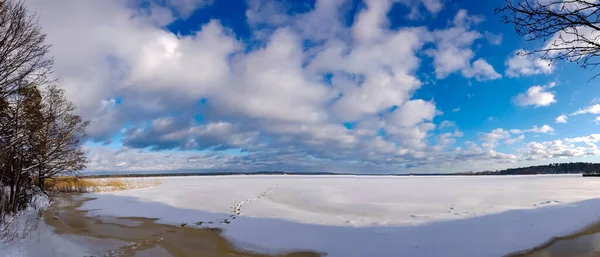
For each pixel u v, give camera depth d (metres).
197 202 20.66
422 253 9.09
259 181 48.91
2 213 10.01
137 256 9.05
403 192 25.91
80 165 24.33
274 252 9.66
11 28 9.33
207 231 12.34
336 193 25.27
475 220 12.92
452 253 9.06
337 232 11.68
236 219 14.58
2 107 11.27
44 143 20.30
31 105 13.46
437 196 22.55
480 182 43.41
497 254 8.93
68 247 8.99
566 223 11.97
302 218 14.51
